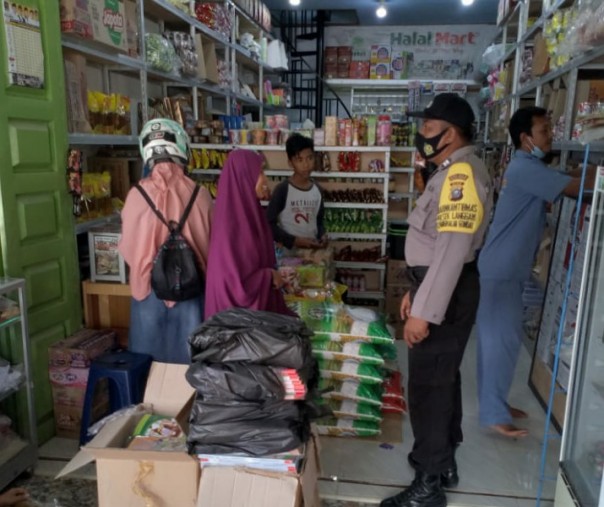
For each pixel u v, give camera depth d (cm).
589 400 180
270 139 444
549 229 363
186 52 423
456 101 194
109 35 303
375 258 457
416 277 205
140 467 177
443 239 185
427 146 198
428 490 217
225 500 170
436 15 790
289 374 173
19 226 247
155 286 236
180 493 177
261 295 231
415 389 211
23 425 249
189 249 237
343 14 827
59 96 268
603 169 172
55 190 270
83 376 268
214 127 450
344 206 445
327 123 431
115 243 292
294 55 848
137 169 364
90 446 179
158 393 209
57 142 268
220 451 172
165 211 239
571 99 301
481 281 269
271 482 169
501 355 270
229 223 225
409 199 497
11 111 238
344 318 284
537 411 308
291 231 386
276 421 172
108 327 306
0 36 231
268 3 741
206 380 172
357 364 279
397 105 864
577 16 276
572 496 177
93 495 228
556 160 388
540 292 390
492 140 605
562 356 282
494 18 807
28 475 240
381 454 260
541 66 367
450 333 201
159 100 413
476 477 244
